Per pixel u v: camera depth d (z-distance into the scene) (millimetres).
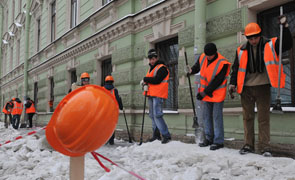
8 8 22016
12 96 18750
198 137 4504
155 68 4973
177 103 5984
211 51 3971
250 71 3607
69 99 1417
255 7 4359
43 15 13844
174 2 5688
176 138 5480
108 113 1429
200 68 4305
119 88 7430
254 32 3414
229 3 4727
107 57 8312
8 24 21656
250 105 3643
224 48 4715
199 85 4309
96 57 8609
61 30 11633
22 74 16219
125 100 7008
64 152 1472
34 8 14992
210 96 4023
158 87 4840
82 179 1561
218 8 4914
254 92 3545
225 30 4723
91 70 8844
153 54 5047
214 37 4934
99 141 1429
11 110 11695
